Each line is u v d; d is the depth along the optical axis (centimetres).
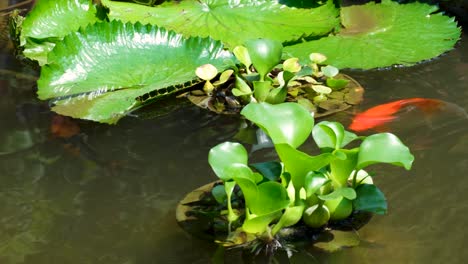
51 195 168
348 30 259
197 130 198
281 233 149
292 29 255
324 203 150
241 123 202
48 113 207
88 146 190
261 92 210
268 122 143
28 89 223
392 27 259
